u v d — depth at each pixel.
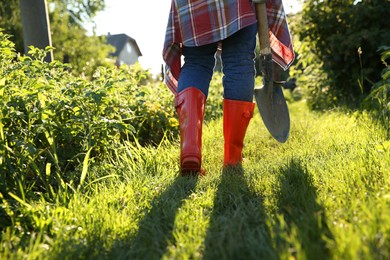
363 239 1.45
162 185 2.59
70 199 2.33
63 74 3.93
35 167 2.53
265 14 2.83
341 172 2.31
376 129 3.53
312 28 7.55
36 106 3.00
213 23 2.74
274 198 2.12
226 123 2.85
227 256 1.52
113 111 3.66
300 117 6.34
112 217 2.05
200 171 2.75
